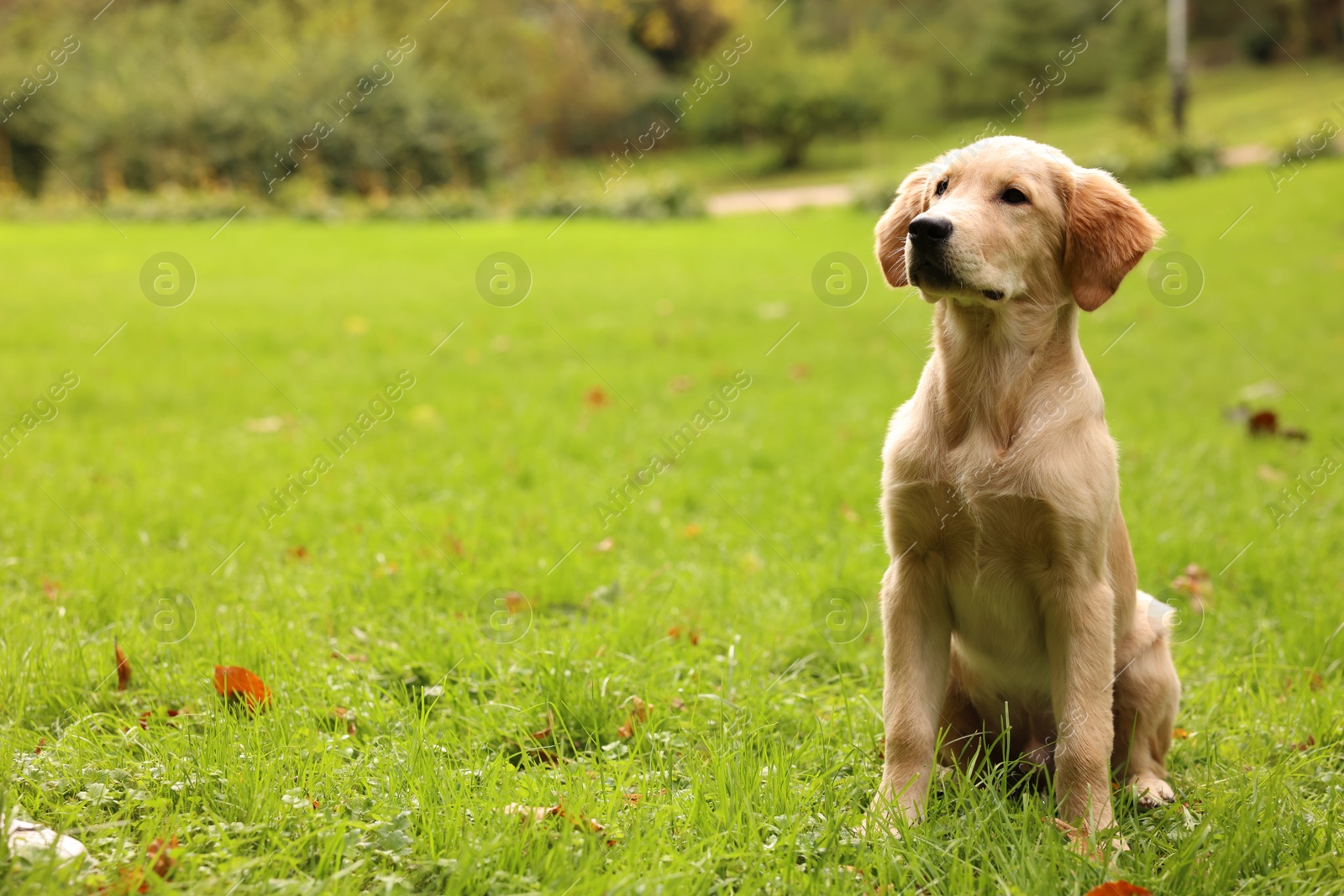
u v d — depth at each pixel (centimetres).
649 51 3762
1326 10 4347
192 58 2808
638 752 321
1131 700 323
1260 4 4444
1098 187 323
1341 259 1348
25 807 263
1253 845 264
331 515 574
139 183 2686
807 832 269
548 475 643
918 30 4241
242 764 285
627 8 3641
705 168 3691
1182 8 2522
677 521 574
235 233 2102
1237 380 873
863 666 402
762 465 681
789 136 3631
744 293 1362
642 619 423
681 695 360
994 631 321
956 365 313
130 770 288
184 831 253
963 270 297
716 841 259
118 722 321
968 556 310
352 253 1786
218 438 725
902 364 975
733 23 3647
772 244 1841
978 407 309
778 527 560
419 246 1870
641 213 2406
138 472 633
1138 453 674
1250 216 1667
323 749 301
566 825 254
